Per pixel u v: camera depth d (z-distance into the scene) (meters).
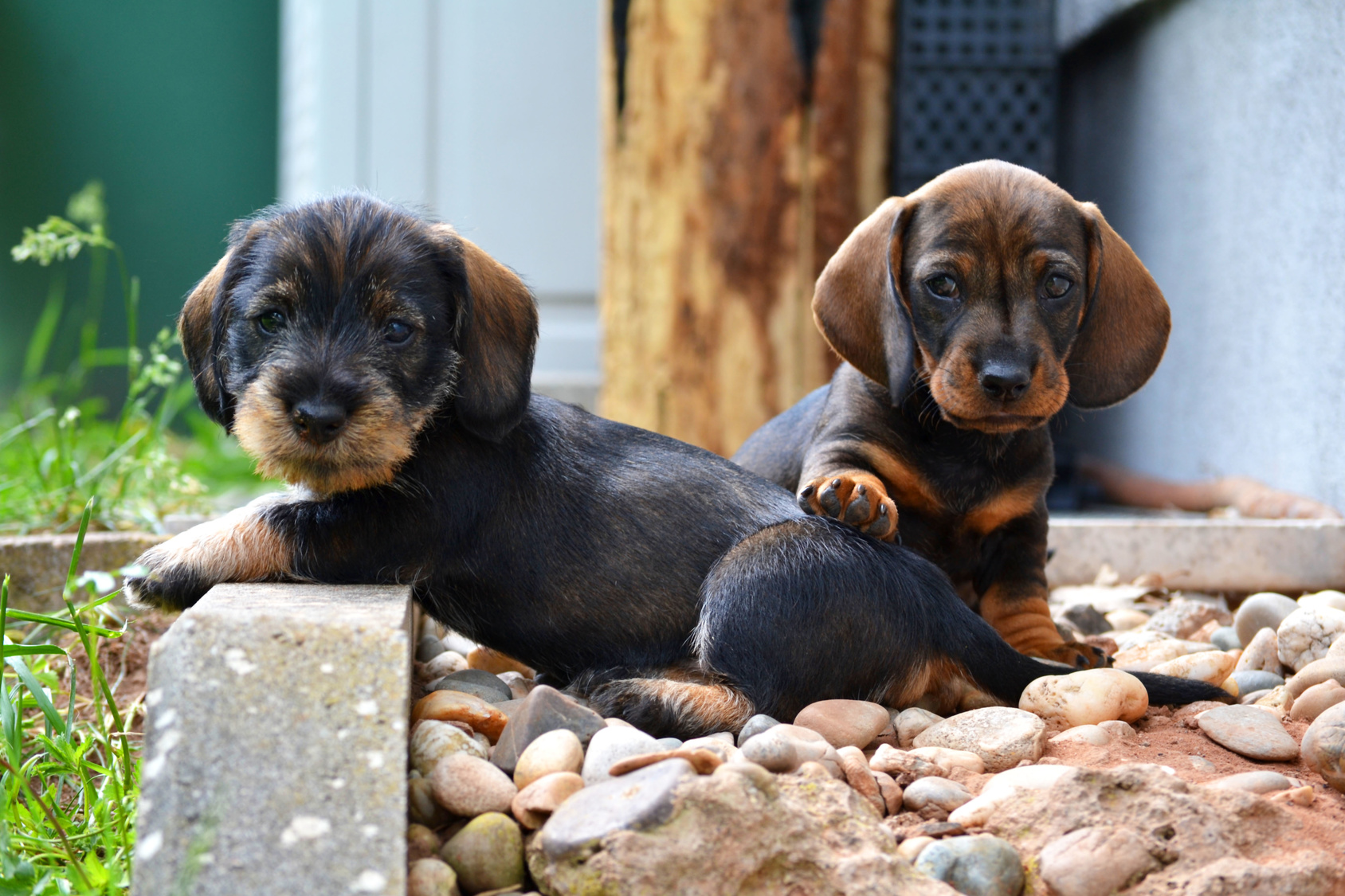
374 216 0.82
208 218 2.89
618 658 0.84
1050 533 1.14
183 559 0.81
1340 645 0.86
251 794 0.68
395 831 0.68
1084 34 1.65
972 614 0.84
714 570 0.83
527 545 0.84
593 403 1.80
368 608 0.75
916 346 0.92
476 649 0.93
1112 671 0.83
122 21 2.83
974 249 0.89
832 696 0.82
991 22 1.57
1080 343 0.93
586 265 2.05
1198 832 0.71
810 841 0.70
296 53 2.37
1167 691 0.84
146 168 2.86
